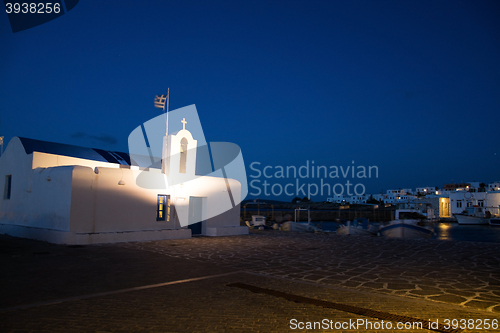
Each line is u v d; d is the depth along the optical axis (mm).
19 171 16703
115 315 5578
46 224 14961
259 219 33781
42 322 5199
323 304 6355
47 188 15117
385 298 6828
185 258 11555
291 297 6809
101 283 7781
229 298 6676
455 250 14758
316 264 10781
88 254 11672
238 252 13227
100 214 15031
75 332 4824
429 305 6383
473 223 57188
